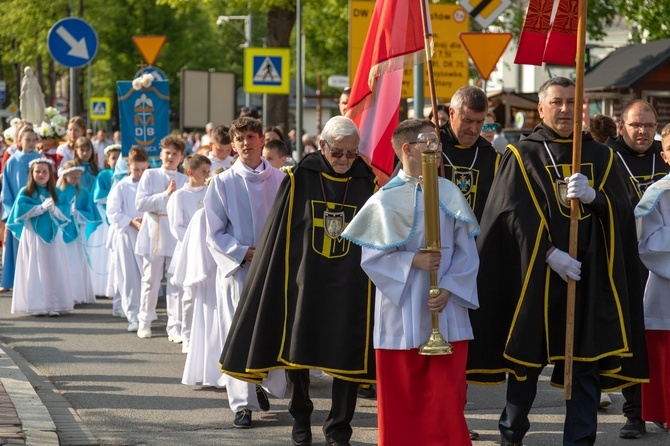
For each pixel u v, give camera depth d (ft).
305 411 31.22
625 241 29.91
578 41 28.63
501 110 131.03
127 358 44.86
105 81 218.79
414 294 26.37
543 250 28.99
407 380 26.53
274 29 119.24
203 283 37.42
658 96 93.04
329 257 30.17
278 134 52.08
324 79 225.35
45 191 57.82
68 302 58.03
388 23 36.96
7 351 45.62
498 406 37.27
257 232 34.81
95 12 191.93
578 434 29.04
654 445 32.19
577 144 28.60
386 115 37.37
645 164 35.12
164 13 214.90
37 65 194.18
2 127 213.05
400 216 26.43
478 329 30.09
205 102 95.71
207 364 37.32
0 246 86.28
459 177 33.58
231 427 33.60
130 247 52.70
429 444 26.30
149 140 68.23
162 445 31.30
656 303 32.91
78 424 33.40
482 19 56.03
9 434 30.09
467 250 26.61
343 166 30.19
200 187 46.55
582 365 29.25
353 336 29.78
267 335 30.48
